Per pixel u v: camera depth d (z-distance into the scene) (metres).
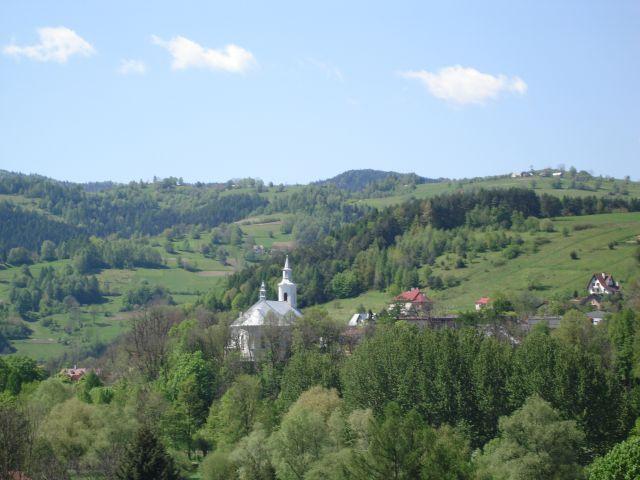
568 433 129.12
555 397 152.38
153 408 168.25
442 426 140.38
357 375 167.12
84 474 140.00
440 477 111.69
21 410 149.50
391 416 121.25
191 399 182.00
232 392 174.62
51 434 146.75
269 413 162.75
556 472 124.38
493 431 155.12
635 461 113.06
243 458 137.25
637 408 157.50
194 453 171.88
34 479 129.50
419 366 164.12
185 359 196.50
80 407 158.00
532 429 128.38
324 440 137.62
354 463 117.88
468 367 162.12
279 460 135.75
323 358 187.38
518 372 159.12
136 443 125.00
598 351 199.50
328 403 162.75
